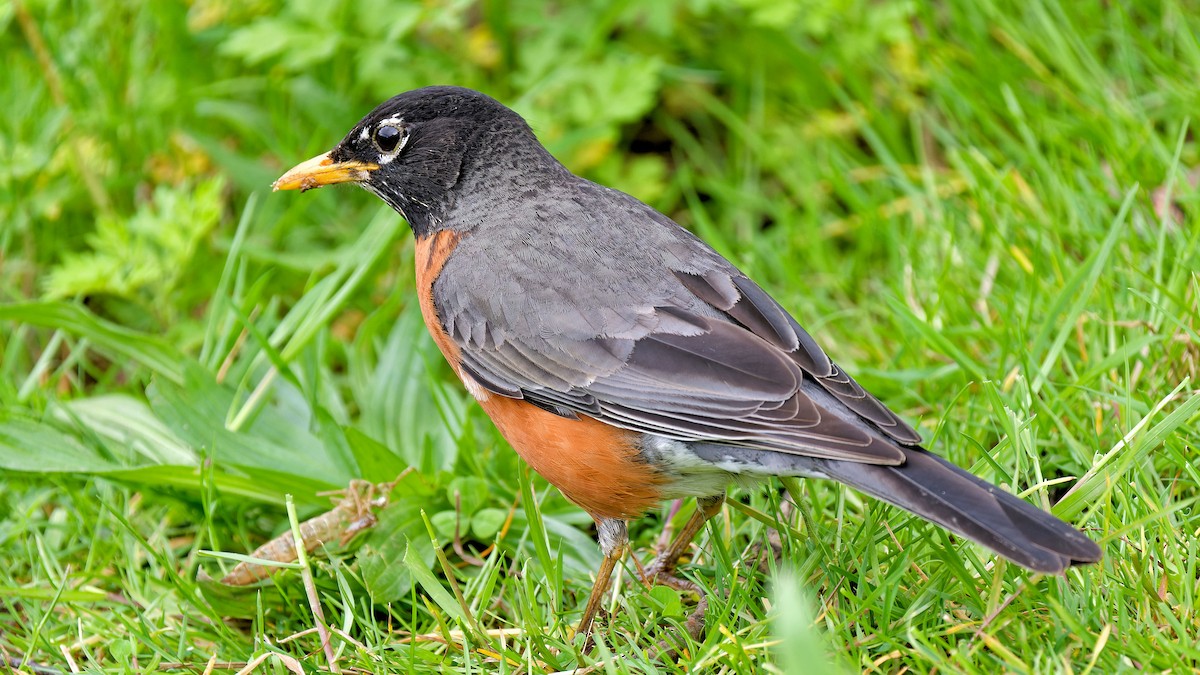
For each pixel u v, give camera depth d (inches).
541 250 336.8
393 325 457.4
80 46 506.6
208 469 356.2
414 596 309.4
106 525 369.1
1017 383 350.9
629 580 340.8
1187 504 293.3
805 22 483.8
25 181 479.8
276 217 486.0
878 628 287.9
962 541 306.5
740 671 274.1
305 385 412.2
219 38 518.6
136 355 413.1
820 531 318.7
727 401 297.9
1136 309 365.1
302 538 341.1
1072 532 257.0
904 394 377.4
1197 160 420.5
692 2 485.7
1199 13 460.8
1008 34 464.8
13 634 341.4
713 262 329.1
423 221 368.2
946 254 402.6
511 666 299.3
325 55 479.5
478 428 404.5
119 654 314.8
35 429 371.2
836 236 472.4
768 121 500.4
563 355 320.5
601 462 317.1
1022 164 444.1
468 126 361.1
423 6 503.5
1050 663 255.4
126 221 476.4
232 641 322.3
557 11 527.2
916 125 472.4
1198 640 265.1
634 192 491.8
